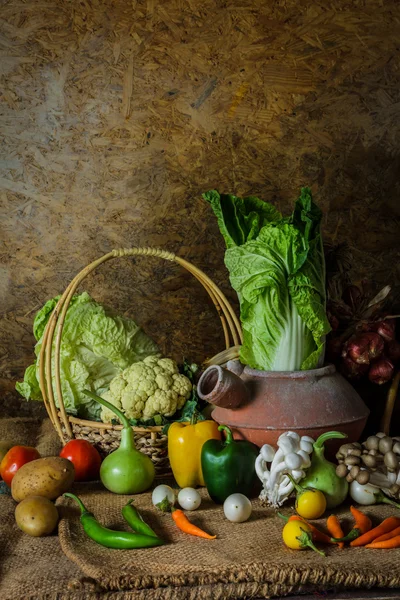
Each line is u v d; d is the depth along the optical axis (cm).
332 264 244
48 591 159
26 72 279
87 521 186
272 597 163
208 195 229
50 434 271
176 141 285
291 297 215
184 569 163
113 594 159
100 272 289
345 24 283
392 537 180
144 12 279
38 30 278
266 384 216
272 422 209
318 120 287
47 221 286
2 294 288
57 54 279
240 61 283
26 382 254
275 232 212
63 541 180
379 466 202
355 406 218
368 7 283
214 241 290
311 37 283
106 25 279
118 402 233
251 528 190
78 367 242
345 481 202
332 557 171
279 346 218
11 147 282
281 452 198
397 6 283
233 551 174
